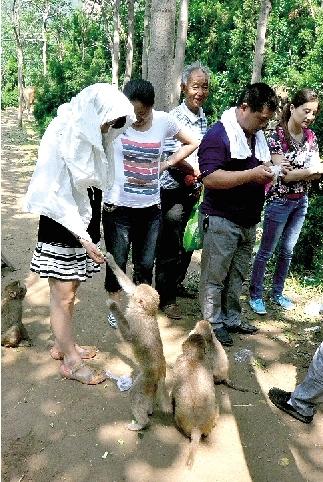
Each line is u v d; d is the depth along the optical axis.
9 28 26.81
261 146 3.76
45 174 3.00
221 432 3.14
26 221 7.64
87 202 3.16
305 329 4.52
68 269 3.26
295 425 3.27
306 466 2.92
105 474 2.77
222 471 2.83
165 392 3.20
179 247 4.46
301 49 10.34
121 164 3.80
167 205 4.33
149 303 3.17
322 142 5.62
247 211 3.78
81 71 16.23
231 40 12.73
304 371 3.87
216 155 3.58
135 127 3.78
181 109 4.37
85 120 2.89
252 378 3.75
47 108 16.67
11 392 3.42
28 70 31.47
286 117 4.25
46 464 2.82
